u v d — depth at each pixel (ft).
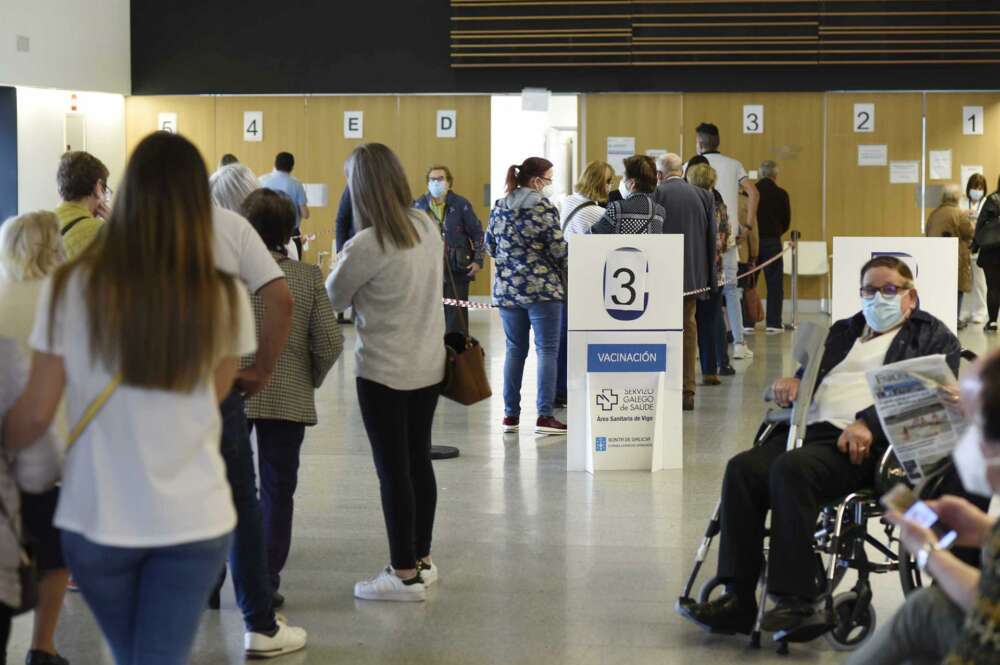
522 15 69.00
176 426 11.69
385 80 69.82
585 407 31.32
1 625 13.14
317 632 19.43
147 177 11.64
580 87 69.31
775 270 61.98
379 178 19.70
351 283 19.77
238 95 70.64
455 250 45.55
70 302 11.52
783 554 17.94
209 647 18.74
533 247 35.17
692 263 39.24
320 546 24.38
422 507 21.53
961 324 64.23
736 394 42.88
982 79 68.28
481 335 62.85
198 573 11.91
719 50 68.74
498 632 19.44
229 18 70.08
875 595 21.34
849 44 68.33
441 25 69.41
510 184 35.12
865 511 18.74
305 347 19.74
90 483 11.57
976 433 11.07
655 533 25.30
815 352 18.80
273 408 19.39
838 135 69.41
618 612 20.40
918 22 68.03
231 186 20.77
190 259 11.65
